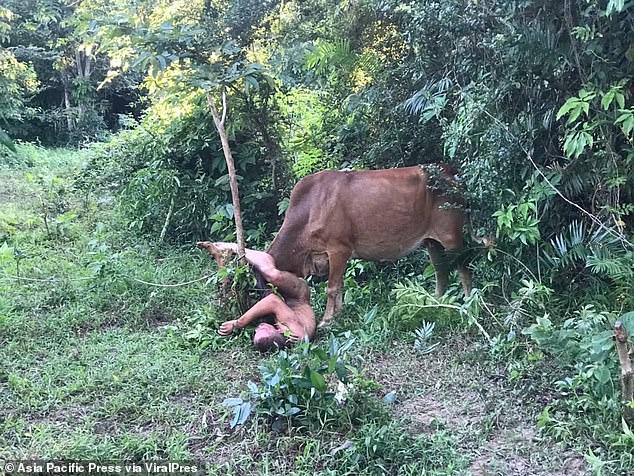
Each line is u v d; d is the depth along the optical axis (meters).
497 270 4.29
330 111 5.61
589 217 3.96
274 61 5.17
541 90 3.92
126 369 3.57
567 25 3.62
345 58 5.15
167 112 6.12
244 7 5.06
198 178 6.13
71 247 6.18
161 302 4.64
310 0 5.42
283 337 3.82
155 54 4.16
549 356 3.38
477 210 4.19
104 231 6.57
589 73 3.70
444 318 4.05
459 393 3.30
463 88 4.30
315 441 2.78
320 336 4.11
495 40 3.82
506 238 4.15
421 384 3.41
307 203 4.27
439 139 4.86
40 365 3.68
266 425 2.95
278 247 4.29
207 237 6.10
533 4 3.70
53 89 16.62
